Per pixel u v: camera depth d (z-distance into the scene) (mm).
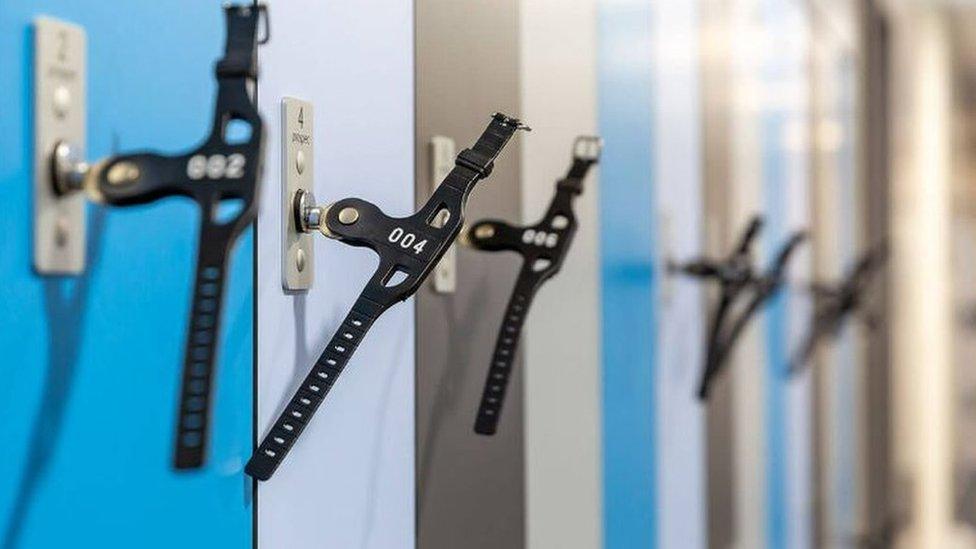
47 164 740
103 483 798
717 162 2412
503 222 1224
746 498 2617
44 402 743
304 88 1028
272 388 992
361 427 1131
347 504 1107
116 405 811
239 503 947
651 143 1970
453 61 1324
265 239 973
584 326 1664
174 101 867
